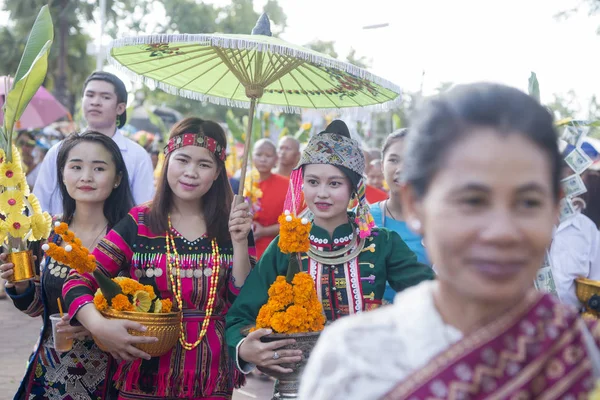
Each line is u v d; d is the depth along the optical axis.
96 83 5.48
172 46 3.53
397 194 4.05
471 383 1.15
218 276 3.27
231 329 2.97
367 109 3.89
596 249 3.84
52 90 35.62
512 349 1.16
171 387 3.14
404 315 1.24
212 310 3.25
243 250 3.31
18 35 35.38
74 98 35.72
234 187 7.11
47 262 3.51
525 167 1.14
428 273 3.12
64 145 3.69
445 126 1.19
